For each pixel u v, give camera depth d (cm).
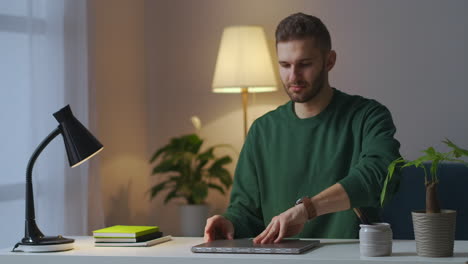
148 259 180
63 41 324
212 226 213
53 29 319
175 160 374
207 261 175
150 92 425
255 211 239
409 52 383
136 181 413
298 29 219
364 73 390
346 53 393
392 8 385
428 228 168
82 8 335
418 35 381
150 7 426
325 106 234
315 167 231
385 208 304
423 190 302
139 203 415
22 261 192
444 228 167
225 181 383
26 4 305
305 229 231
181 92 423
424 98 380
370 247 170
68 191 325
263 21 407
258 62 371
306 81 222
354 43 391
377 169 196
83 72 335
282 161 237
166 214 424
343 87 394
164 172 382
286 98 402
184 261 177
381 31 387
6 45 295
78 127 204
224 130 416
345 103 234
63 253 190
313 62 221
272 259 170
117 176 393
